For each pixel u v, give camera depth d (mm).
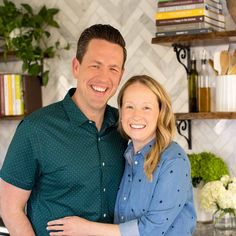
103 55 1918
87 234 1825
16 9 3172
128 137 2016
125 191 1940
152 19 2873
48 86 3223
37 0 3246
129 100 1899
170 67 2832
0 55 3094
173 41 2490
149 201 1852
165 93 1927
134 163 1938
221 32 2373
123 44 1998
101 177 1938
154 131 1932
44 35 3205
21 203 1900
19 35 3025
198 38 2430
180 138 2828
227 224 2406
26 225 1901
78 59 1995
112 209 1997
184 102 2801
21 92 3100
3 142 3420
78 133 1924
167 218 1804
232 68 2469
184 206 1928
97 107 1941
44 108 1966
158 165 1842
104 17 3021
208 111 2592
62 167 1876
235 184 2381
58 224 1872
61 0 3156
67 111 1937
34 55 3018
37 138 1858
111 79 1938
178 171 1823
